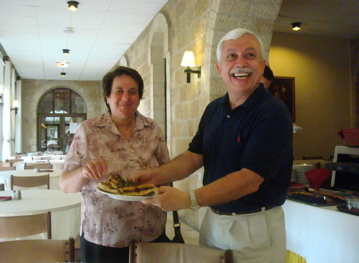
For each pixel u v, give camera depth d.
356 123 6.86
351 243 1.95
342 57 6.86
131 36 7.38
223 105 1.50
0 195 2.99
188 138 4.54
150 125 1.81
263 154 1.27
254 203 1.40
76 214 2.75
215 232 1.49
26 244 1.53
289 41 6.49
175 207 1.23
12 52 8.71
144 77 6.91
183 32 4.75
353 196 2.16
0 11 5.78
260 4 3.72
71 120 13.33
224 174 1.44
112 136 1.71
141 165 1.71
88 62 9.94
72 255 1.55
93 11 5.82
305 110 6.57
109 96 1.74
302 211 2.31
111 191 1.29
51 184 4.45
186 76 4.60
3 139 9.34
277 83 6.35
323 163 4.07
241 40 1.38
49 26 6.61
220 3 3.61
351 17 5.66
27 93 12.69
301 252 2.31
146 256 1.46
